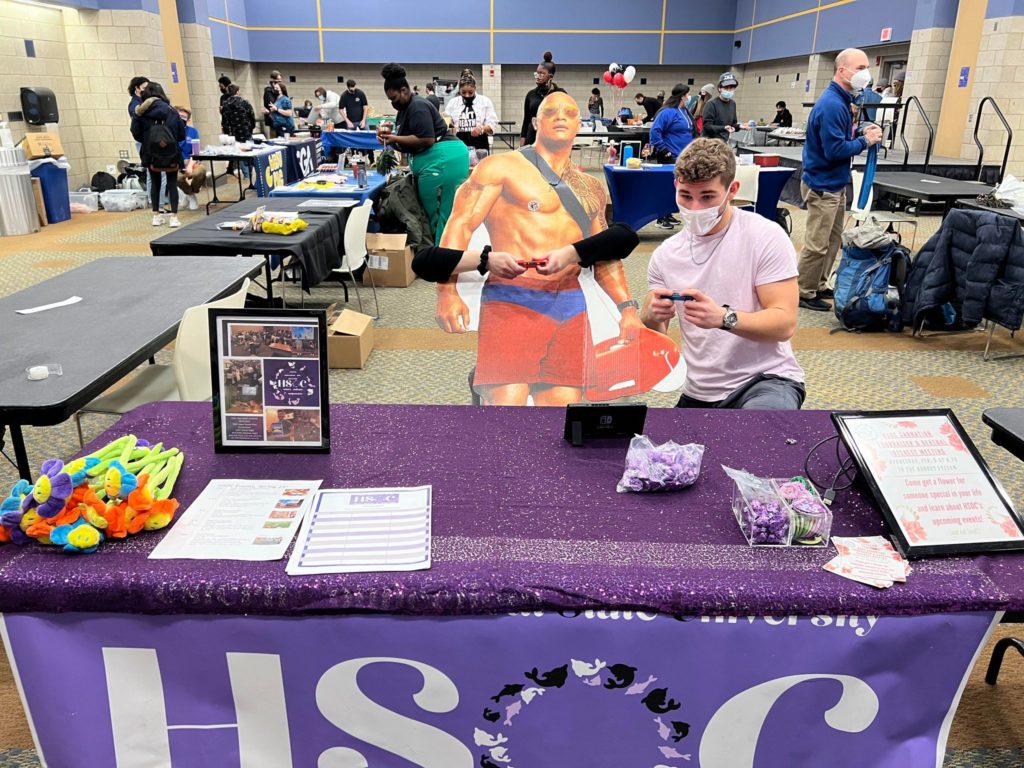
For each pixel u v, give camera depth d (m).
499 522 1.29
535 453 1.55
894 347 4.41
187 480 1.42
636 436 1.49
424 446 1.58
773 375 2.11
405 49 15.96
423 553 1.19
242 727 1.24
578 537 1.25
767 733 1.23
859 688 1.19
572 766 1.26
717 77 16.97
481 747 1.25
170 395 2.61
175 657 1.19
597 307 2.13
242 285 3.07
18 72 8.69
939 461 1.32
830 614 1.13
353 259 4.71
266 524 1.27
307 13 15.62
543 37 16.00
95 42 9.62
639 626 1.14
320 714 1.23
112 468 1.27
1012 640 1.77
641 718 1.22
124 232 7.52
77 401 1.81
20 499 1.25
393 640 1.16
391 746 1.25
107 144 10.08
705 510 1.34
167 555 1.18
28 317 2.47
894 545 1.23
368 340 4.19
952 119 9.45
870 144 4.77
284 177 8.83
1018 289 3.93
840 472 1.40
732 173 1.95
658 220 8.34
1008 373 3.98
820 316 5.05
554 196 2.04
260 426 1.52
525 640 1.15
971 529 1.24
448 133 5.93
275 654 1.18
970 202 5.12
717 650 1.16
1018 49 8.45
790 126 12.70
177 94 11.32
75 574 1.13
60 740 1.24
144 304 2.65
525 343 2.14
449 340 4.52
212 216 4.60
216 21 13.90
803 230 7.84
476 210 2.05
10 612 1.16
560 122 2.00
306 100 15.98
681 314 2.18
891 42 10.77
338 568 1.15
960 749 1.64
